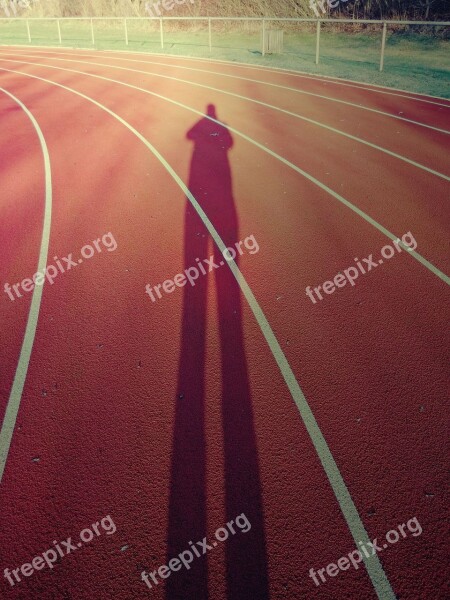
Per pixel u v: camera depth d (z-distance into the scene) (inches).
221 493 119.6
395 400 146.4
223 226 255.6
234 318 185.0
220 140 397.4
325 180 313.6
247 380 155.4
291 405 145.6
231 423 139.8
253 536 109.8
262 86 600.7
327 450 130.8
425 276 209.9
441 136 402.3
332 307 190.4
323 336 174.4
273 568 103.8
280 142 391.5
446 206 275.6
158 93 572.1
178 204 282.0
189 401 147.6
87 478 123.5
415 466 125.6
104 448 132.0
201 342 172.6
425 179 314.5
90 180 318.0
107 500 118.0
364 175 321.7
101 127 438.0
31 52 956.0
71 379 156.5
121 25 1205.7
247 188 302.7
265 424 139.3
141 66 762.2
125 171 332.8
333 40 895.1
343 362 162.1
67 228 256.1
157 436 135.8
